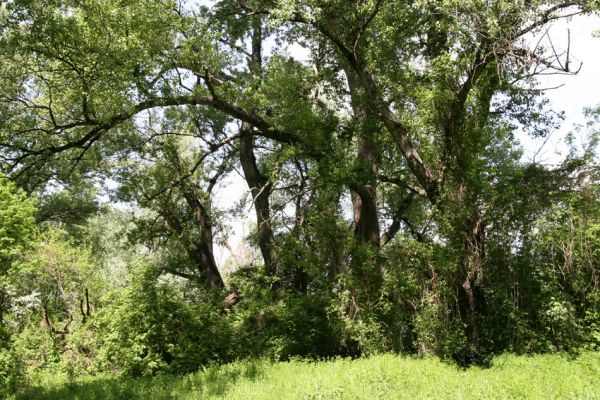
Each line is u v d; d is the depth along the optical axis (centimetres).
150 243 2662
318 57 2245
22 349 1695
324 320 1969
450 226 1677
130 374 1856
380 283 1847
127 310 1952
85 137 1842
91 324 2006
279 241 2272
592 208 1675
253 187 2488
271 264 2306
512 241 1708
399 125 1842
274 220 2342
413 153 1820
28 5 1636
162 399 1257
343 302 1875
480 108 1761
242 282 2280
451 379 1195
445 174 1734
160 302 1966
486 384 1117
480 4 1473
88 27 1659
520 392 1039
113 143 2241
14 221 1346
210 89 1886
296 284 2292
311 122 1988
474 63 1612
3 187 1373
